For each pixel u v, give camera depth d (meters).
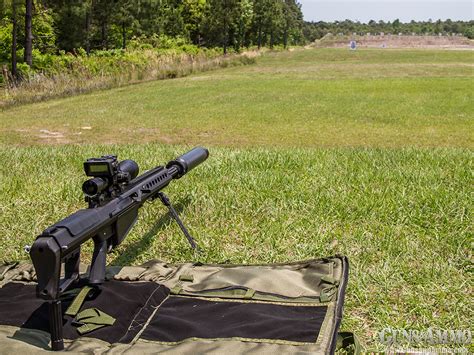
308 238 4.69
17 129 15.13
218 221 5.18
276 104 19.58
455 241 4.46
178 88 25.17
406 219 4.99
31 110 19.39
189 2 68.44
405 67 37.56
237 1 51.75
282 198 5.61
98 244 3.14
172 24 63.00
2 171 7.20
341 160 7.51
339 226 4.96
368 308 3.57
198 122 16.00
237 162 7.39
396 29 165.25
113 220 3.12
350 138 13.20
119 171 3.30
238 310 3.02
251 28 74.62
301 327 2.77
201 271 3.66
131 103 20.48
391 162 7.40
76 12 36.94
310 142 12.73
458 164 7.09
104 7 41.16
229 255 4.43
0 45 31.94
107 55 38.62
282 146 12.10
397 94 22.17
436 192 5.63
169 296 3.30
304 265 3.64
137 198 3.44
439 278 3.90
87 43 39.12
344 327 3.36
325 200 5.48
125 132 14.51
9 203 5.70
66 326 2.86
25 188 6.23
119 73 28.20
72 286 3.19
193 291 3.37
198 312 3.06
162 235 4.92
